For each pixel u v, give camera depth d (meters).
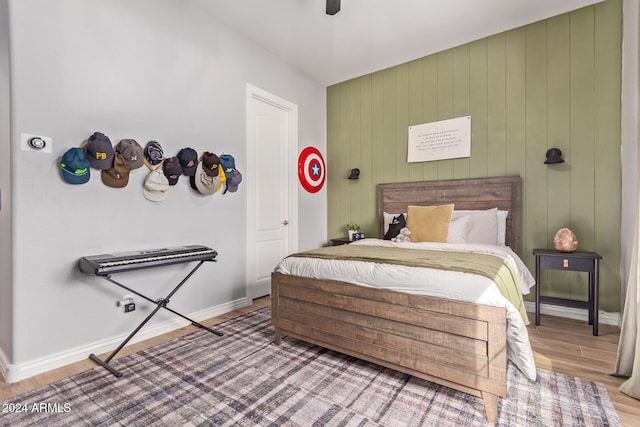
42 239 1.90
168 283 2.57
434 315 1.61
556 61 2.89
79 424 1.45
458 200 3.37
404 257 2.07
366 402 1.60
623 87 2.56
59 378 1.84
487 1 2.69
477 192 3.25
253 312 3.06
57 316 1.96
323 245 4.47
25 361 1.84
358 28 3.11
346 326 1.94
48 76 1.91
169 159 2.51
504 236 3.00
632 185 2.34
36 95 1.86
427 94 3.62
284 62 3.77
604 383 1.75
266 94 3.51
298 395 1.66
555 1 2.69
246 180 3.26
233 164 3.01
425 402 1.59
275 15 2.90
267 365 1.98
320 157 4.39
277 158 3.77
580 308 2.55
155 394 1.68
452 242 2.91
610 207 2.66
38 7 1.87
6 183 1.84
